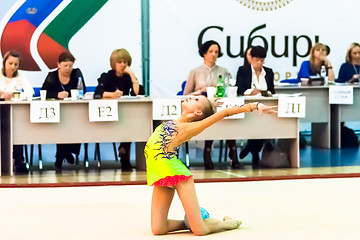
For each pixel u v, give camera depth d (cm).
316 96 3053
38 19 3016
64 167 2633
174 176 1356
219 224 1402
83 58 3052
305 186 1997
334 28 3225
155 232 1386
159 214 1384
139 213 1617
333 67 3238
